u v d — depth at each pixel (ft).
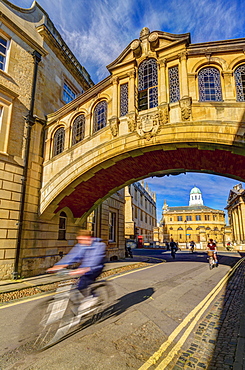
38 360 10.74
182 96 27.94
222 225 224.53
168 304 19.47
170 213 239.30
